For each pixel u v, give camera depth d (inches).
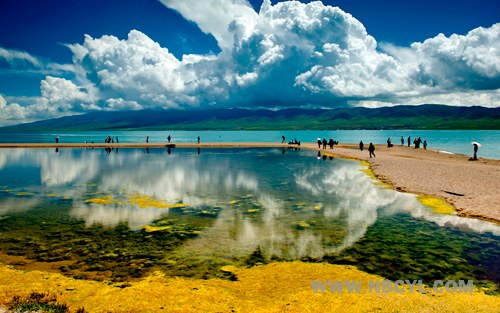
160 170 1503.4
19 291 391.5
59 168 1574.8
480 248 545.3
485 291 398.6
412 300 370.6
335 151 2620.6
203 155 2349.9
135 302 367.9
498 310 350.6
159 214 752.3
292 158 2108.8
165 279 430.0
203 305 361.1
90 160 1964.8
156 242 570.9
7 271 452.8
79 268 466.0
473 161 1812.3
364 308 351.9
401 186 1065.5
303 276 438.0
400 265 477.4
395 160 1795.0
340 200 893.8
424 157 2057.1
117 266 473.1
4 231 629.6
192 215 743.7
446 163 1647.4
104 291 395.2
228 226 661.3
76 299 374.3
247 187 1085.1
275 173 1403.8
